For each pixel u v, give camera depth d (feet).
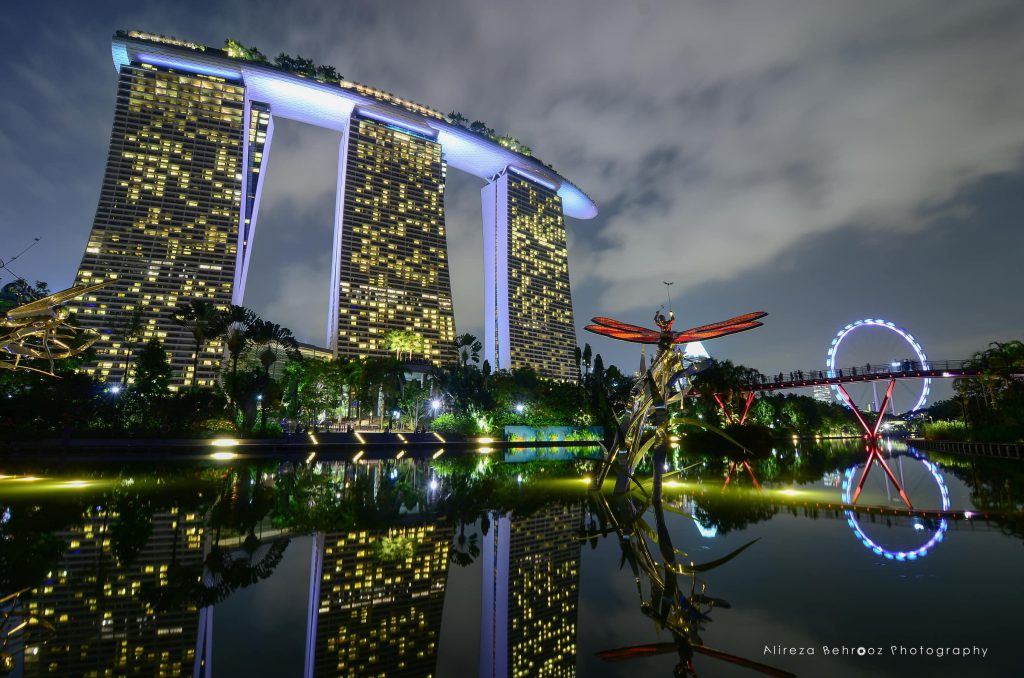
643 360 73.31
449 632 25.55
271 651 22.94
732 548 38.42
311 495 71.87
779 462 131.23
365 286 584.81
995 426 167.94
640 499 67.26
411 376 440.04
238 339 207.51
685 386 68.13
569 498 69.56
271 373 329.72
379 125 650.43
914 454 163.02
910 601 25.75
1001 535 40.68
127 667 21.29
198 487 78.48
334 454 176.45
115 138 443.32
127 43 471.21
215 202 458.09
